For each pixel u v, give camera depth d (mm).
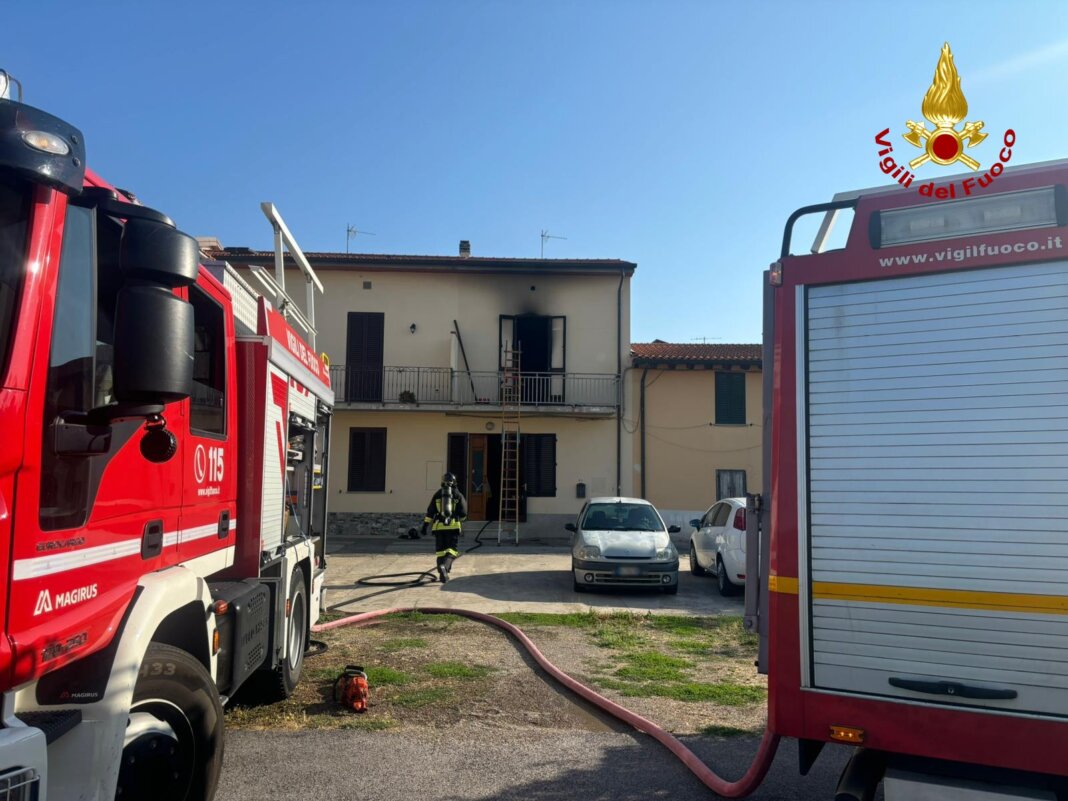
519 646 8133
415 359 21984
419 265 21828
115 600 2887
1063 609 2941
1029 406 3082
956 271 3262
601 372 22125
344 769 4637
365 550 17828
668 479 22000
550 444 21938
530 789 4402
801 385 3500
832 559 3352
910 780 3119
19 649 2221
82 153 2504
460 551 17688
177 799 3266
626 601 11172
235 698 5949
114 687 2707
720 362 21750
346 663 7262
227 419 4586
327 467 8078
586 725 5590
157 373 2387
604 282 22344
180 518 3719
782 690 3385
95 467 2732
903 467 3266
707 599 11484
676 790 4422
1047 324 3090
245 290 5098
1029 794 2982
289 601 5887
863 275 3422
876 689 3217
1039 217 3164
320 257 21812
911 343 3316
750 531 3971
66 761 2570
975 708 3041
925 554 3184
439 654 7691
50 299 2402
